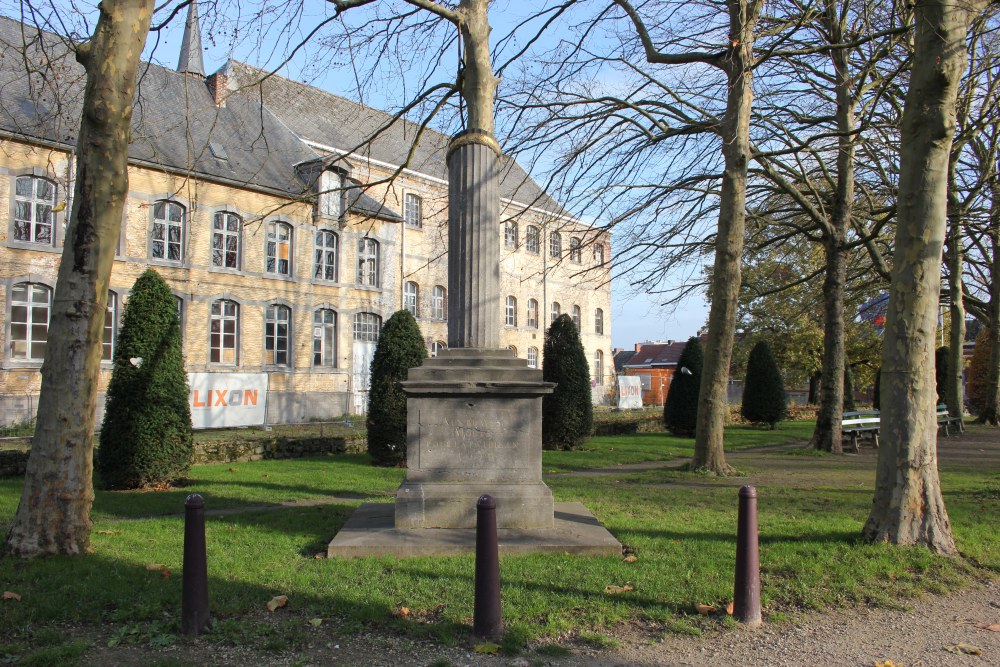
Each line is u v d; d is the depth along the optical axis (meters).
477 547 4.35
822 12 10.48
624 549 6.38
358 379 29.70
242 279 25.70
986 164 18.17
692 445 18.64
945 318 40.09
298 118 31.19
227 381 18.06
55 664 3.93
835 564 5.85
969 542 6.64
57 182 9.56
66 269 6.05
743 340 38.28
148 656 4.07
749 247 18.12
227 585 5.16
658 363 75.69
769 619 4.77
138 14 6.15
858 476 12.11
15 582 5.21
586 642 4.33
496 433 6.86
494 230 7.27
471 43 7.48
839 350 16.48
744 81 11.84
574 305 45.59
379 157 32.38
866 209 17.73
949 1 6.20
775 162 15.30
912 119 6.41
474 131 7.32
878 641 4.48
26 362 20.89
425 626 4.44
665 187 14.28
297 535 6.91
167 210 23.97
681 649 4.29
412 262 34.12
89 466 6.20
